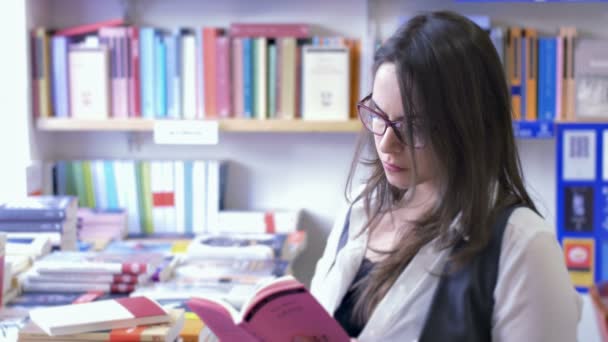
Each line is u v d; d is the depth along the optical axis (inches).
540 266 50.1
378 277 55.7
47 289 85.7
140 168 115.2
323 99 110.6
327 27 119.0
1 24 110.7
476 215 51.4
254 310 46.3
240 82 111.4
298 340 47.9
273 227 114.0
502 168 53.9
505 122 53.2
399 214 60.7
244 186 122.9
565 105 108.3
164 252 100.3
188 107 112.3
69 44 113.0
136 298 66.8
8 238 92.9
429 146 51.3
